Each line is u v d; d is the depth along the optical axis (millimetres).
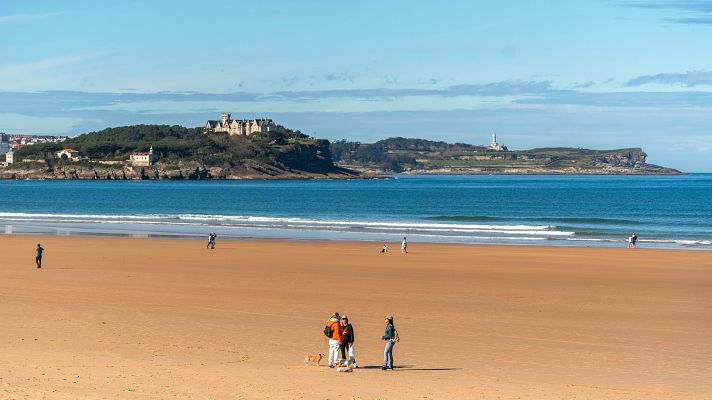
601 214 129375
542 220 111812
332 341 23797
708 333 30125
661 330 30641
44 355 24406
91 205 156750
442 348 27250
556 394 20828
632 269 51188
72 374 21547
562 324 31781
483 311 34656
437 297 38562
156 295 38312
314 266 51938
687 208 147000
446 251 63438
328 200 183125
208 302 36312
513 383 22125
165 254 59812
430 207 152250
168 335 28406
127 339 27500
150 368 22812
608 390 21422
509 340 28641
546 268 51406
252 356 25250
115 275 46344
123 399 18578
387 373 23359
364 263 53969
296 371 23172
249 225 96125
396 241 74500
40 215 113438
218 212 134000
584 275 47781
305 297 38156
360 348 27297
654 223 106500
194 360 24312
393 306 35844
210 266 51625
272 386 20859
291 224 99062
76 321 30797
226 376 22000
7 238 74688
